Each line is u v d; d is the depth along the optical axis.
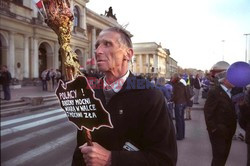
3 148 4.96
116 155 1.04
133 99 1.19
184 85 5.62
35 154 4.62
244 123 2.80
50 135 6.09
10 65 20.23
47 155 4.59
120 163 1.03
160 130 1.15
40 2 0.96
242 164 4.03
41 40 24.11
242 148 4.89
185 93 5.59
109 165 1.02
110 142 1.18
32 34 22.73
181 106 5.55
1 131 6.43
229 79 2.66
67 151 4.83
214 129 2.70
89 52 34.47
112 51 1.23
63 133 6.30
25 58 22.00
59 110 10.29
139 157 1.07
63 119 8.23
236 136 5.56
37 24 22.70
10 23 20.11
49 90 16.91
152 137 1.15
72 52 1.00
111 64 1.23
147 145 1.16
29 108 9.95
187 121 7.80
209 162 4.17
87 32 35.06
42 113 9.49
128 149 1.17
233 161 4.17
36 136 5.97
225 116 2.69
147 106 1.17
